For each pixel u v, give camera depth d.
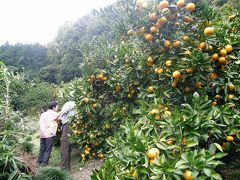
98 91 5.59
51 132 5.96
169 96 3.11
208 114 2.54
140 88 3.83
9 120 4.26
